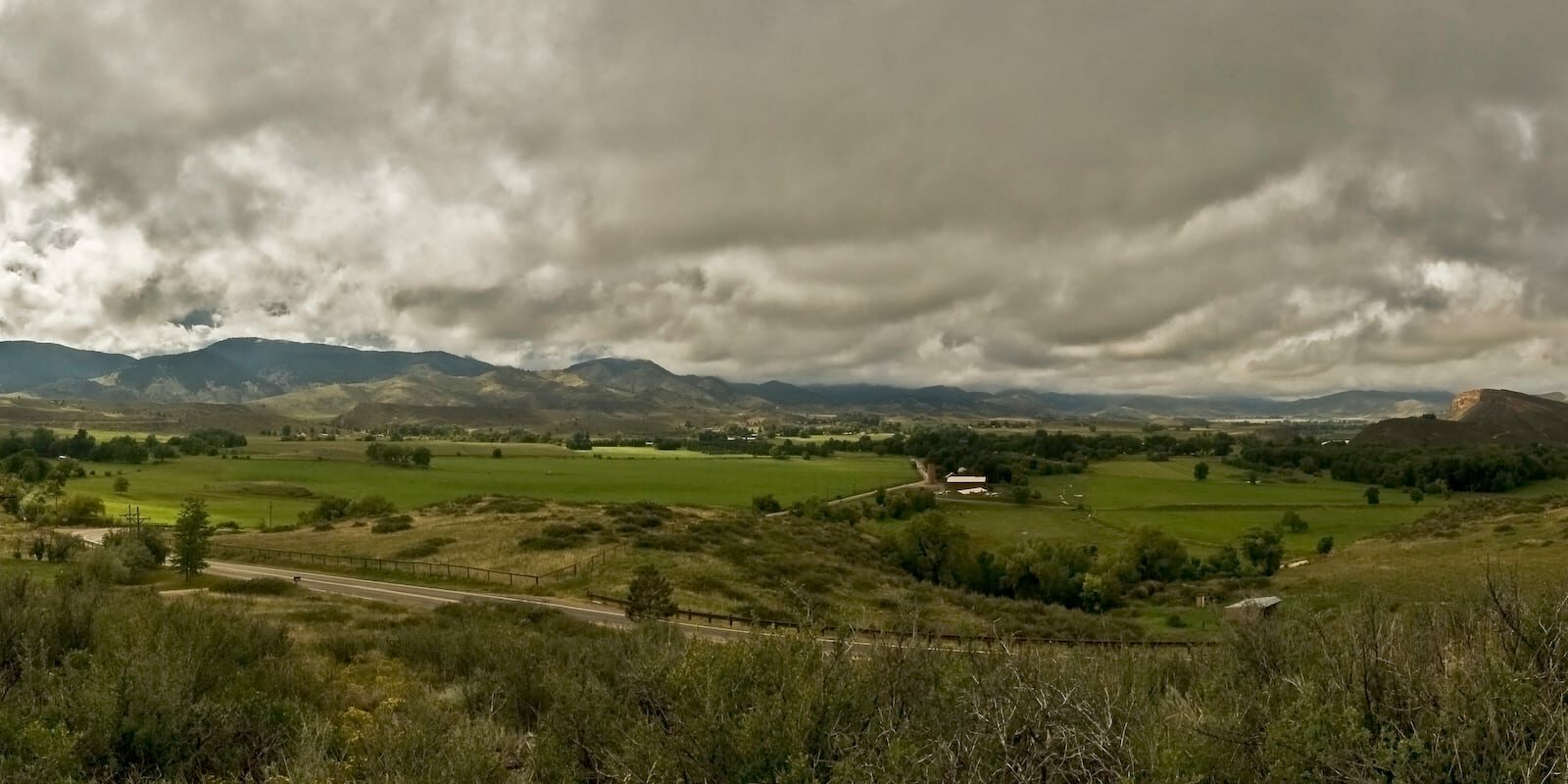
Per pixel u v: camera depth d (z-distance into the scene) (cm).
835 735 489
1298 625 708
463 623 2541
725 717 511
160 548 5000
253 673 966
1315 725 420
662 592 3459
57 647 1011
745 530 6806
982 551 7269
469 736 656
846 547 7150
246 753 701
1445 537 6259
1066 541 8200
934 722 502
